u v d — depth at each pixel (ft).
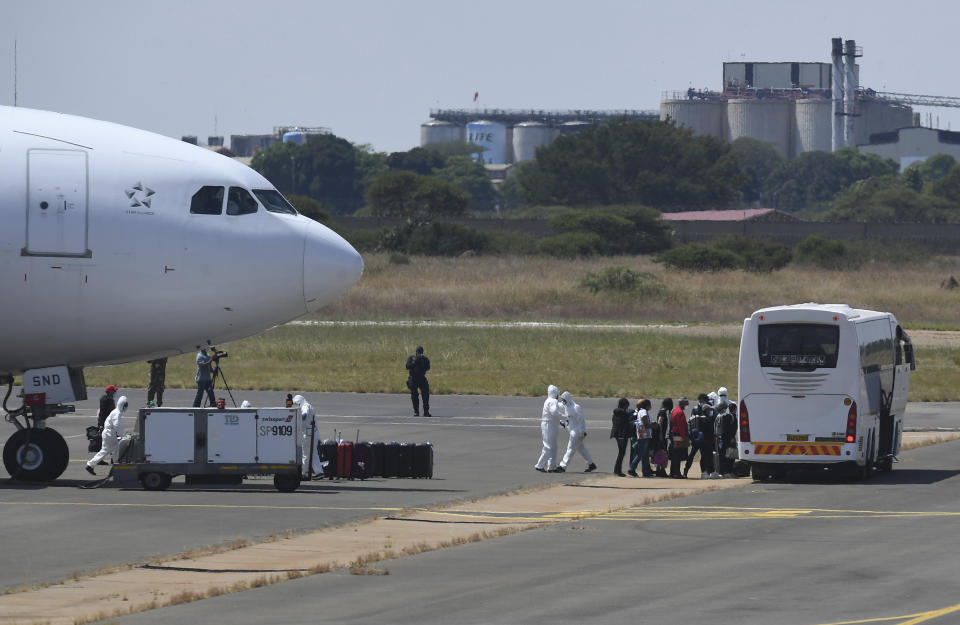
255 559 244.01
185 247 341.41
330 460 370.32
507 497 338.75
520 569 234.58
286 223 353.51
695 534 275.80
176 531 274.77
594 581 222.69
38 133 337.52
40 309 335.06
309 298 354.74
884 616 193.67
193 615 196.54
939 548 256.32
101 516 294.46
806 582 221.05
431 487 356.59
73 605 203.92
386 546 258.98
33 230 330.95
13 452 350.84
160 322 345.31
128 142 345.51
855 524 290.76
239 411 338.54
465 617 194.59
